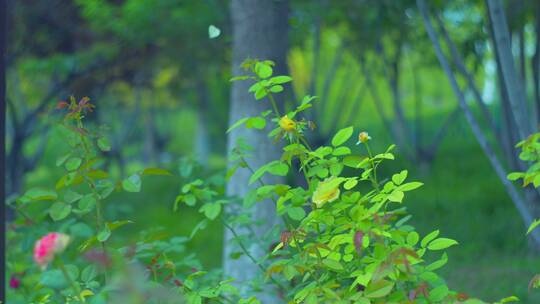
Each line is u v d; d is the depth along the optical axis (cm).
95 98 1212
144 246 290
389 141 1775
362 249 254
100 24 1043
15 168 1051
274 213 470
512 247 793
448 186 1203
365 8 1014
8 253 396
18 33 1091
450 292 237
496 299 581
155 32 1020
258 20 514
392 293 243
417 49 1194
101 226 287
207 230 1030
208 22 1007
